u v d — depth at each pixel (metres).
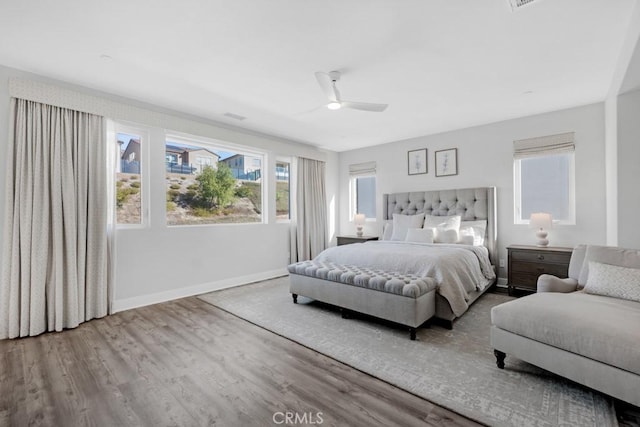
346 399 1.76
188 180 4.16
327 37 2.22
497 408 1.65
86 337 2.64
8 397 1.79
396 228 4.79
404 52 2.44
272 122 4.32
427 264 2.98
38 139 2.75
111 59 2.54
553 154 3.95
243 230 4.63
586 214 3.74
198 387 1.88
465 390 1.82
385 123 4.40
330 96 2.73
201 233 4.12
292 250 5.34
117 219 3.42
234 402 1.74
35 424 1.58
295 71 2.76
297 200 5.38
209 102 3.54
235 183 4.70
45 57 2.51
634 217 2.80
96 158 3.11
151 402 1.74
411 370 2.06
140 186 3.61
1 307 2.59
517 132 4.20
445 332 2.71
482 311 3.27
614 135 2.94
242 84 3.04
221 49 2.38
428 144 5.07
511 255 3.88
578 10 1.92
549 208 4.06
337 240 5.91
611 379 1.54
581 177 3.76
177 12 1.94
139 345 2.48
